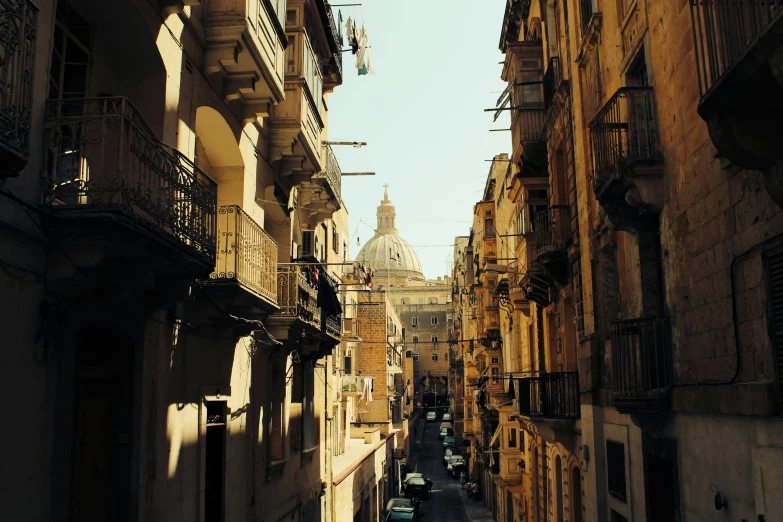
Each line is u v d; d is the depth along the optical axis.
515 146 20.45
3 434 6.39
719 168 8.12
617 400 10.20
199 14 10.90
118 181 6.92
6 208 6.33
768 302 7.05
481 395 37.50
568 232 16.55
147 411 9.12
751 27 6.30
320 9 17.02
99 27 8.98
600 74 13.41
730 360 7.91
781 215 6.79
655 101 10.28
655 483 10.43
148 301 8.98
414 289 122.38
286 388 16.92
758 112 6.29
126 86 9.54
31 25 5.81
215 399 11.82
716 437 8.24
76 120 7.04
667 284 9.96
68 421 7.49
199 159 12.40
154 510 9.34
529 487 24.23
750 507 7.45
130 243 7.25
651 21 10.34
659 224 10.33
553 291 18.36
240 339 13.24
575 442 15.51
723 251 8.08
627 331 10.15
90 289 7.61
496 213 36.06
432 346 114.12
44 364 7.13
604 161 11.35
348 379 46.47
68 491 7.42
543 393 16.58
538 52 19.83
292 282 14.41
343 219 29.30
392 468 51.81
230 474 12.55
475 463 52.72
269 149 14.88
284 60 14.94
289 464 17.33
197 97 10.87
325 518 22.09
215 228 9.53
